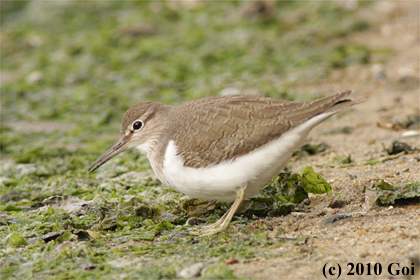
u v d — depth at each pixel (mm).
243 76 20875
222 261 7840
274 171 8969
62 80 22938
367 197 9633
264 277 7238
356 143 14102
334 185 10719
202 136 8961
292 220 9508
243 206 9922
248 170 8781
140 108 10320
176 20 28375
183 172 9078
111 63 23938
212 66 22516
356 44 23047
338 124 15977
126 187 12117
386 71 19984
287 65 21641
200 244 8758
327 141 14602
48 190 12188
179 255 8281
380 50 22016
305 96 18047
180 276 7367
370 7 26516
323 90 18984
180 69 22453
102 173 13531
